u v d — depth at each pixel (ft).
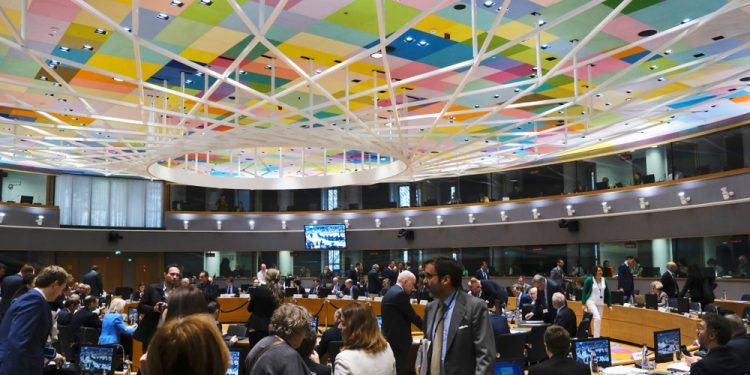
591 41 47.65
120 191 104.99
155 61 51.75
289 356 14.52
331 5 40.37
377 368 15.37
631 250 86.48
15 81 42.65
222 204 114.73
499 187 105.29
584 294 54.19
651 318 51.96
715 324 20.72
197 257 112.06
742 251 71.72
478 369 16.96
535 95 63.62
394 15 42.14
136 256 107.96
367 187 117.91
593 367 25.64
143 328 28.94
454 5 40.50
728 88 59.16
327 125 54.75
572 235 92.17
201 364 7.04
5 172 93.35
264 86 59.47
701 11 41.88
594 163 93.25
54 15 41.78
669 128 80.64
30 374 18.31
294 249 114.73
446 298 18.29
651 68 55.36
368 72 54.85
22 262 93.40
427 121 76.43
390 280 73.72
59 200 98.48
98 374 24.75
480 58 36.35
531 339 34.40
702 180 75.46
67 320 42.63
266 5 40.14
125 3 39.78
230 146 64.34
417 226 108.27
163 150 67.31
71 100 63.87
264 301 31.83
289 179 88.94
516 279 99.09
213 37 46.01
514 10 41.37
